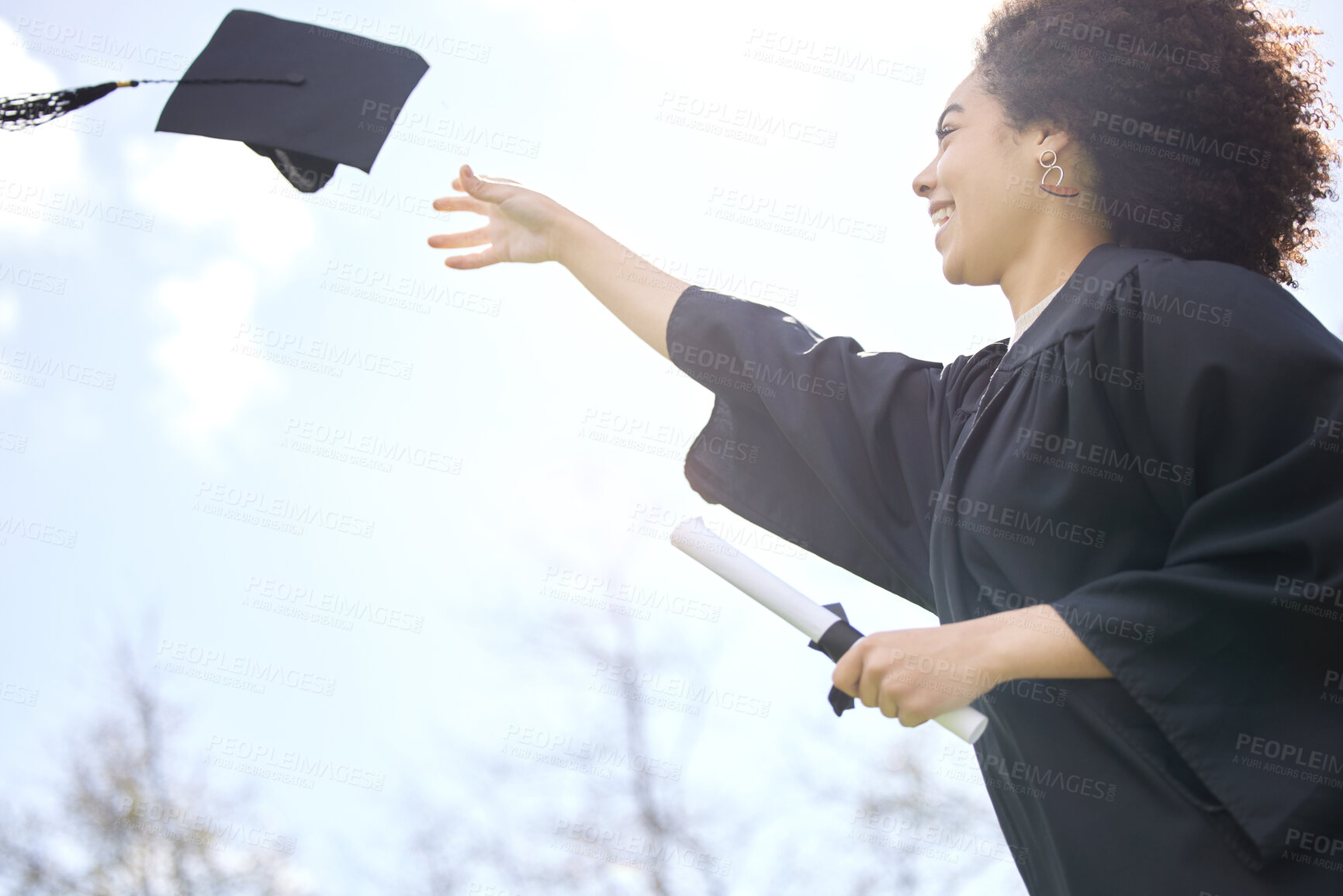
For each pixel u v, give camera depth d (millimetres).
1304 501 1517
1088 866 1560
